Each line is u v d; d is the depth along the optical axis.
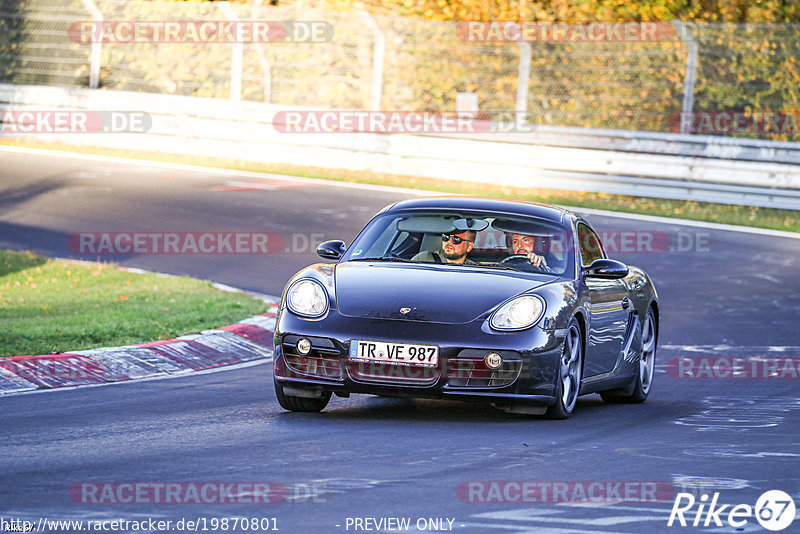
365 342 25.52
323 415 27.03
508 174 78.12
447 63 91.88
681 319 46.69
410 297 26.30
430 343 25.34
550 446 23.64
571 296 27.52
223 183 73.75
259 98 93.56
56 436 23.33
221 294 46.00
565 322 26.64
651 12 95.62
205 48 94.56
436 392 25.44
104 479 19.25
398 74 92.25
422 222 29.73
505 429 25.67
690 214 71.12
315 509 17.44
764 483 20.66
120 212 64.00
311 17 92.75
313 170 81.00
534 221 29.78
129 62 95.56
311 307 26.42
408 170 80.50
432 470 20.64
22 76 96.69
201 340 37.00
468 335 25.48
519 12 96.50
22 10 96.69
